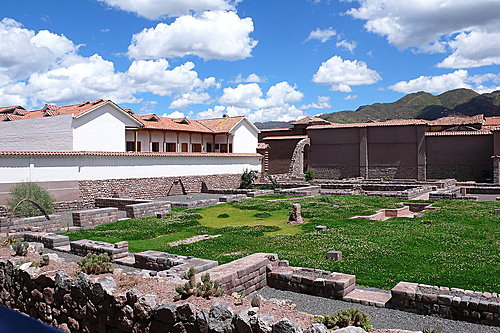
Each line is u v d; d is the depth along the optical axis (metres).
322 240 13.89
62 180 27.53
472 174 48.47
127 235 16.62
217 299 6.42
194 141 51.44
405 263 10.68
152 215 23.47
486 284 8.75
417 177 51.28
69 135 33.00
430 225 16.73
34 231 17.19
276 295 9.09
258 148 56.75
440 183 38.22
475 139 48.34
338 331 5.07
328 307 8.23
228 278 8.54
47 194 23.12
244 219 21.16
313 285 9.05
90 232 17.59
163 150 47.25
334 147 57.12
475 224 16.80
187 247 13.78
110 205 27.12
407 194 29.50
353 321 5.75
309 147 58.88
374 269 10.28
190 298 6.40
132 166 32.59
